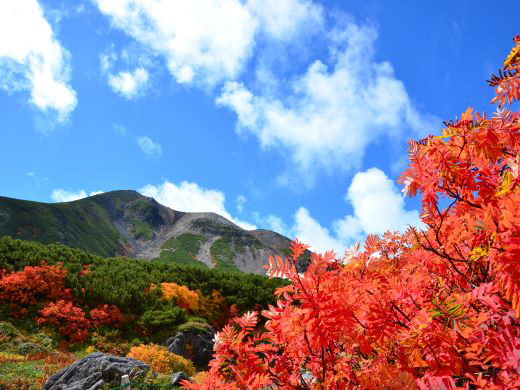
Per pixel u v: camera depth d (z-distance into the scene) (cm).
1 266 1730
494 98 175
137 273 2070
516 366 104
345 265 191
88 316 1603
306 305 132
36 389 898
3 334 1315
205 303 2069
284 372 163
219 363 165
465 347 123
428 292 164
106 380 774
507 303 119
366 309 146
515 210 103
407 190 163
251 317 166
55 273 1714
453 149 157
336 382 148
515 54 175
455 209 166
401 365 141
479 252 141
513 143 150
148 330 1634
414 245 190
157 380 778
